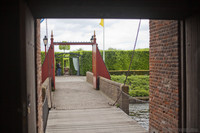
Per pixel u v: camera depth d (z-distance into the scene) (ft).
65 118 21.42
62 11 10.28
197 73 10.25
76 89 41.22
